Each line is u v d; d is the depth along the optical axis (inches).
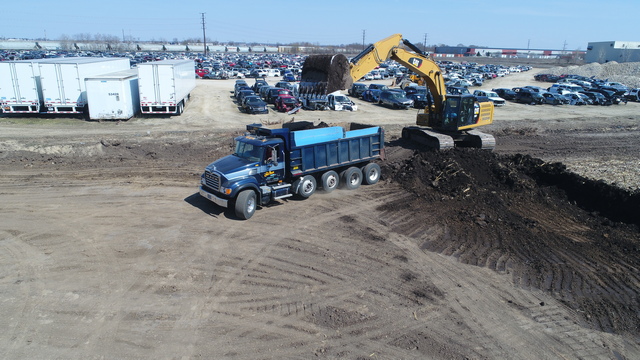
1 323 315.9
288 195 562.6
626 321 339.0
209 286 373.7
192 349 293.7
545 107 1664.6
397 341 307.7
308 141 566.6
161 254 429.4
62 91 1083.9
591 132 1175.0
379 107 1526.8
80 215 522.0
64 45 5172.2
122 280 380.2
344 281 386.3
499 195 608.1
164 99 1152.2
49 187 617.3
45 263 406.6
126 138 900.0
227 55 4985.2
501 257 438.6
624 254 448.5
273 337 308.7
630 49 3914.9
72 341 298.8
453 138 817.5
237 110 1344.7
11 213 521.0
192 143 872.3
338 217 533.3
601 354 301.1
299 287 374.9
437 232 494.6
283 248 448.1
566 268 418.0
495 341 311.4
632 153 905.5
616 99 1760.6
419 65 746.2
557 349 305.0
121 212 534.9
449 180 646.5
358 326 323.6
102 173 691.4
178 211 542.6
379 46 641.6
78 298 350.9
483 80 2669.8
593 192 593.0
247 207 515.5
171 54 4552.2
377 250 447.5
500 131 1146.0
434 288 378.6
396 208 565.9
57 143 818.8
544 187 632.4
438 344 305.7
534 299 366.3
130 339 302.7
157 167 733.3
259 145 526.6
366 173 649.0
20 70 1050.7
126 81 1091.9
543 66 4515.3
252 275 393.4
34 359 280.1
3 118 1079.0
